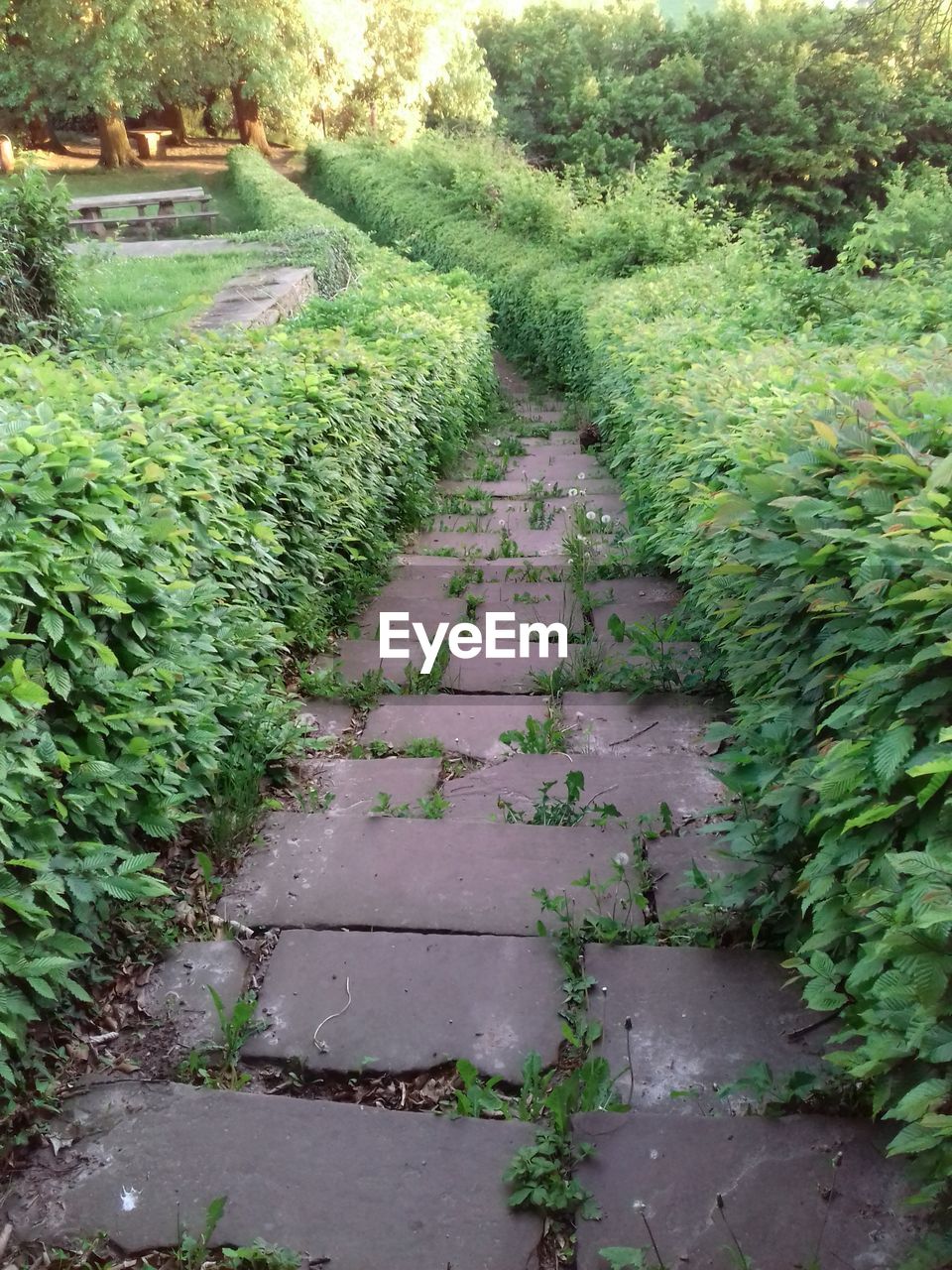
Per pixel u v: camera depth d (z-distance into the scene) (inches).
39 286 293.4
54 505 109.3
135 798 112.3
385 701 177.0
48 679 101.6
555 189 769.6
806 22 1178.0
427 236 834.2
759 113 1168.8
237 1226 80.0
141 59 868.6
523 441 444.5
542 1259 77.7
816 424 110.1
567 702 174.7
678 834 132.4
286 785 147.6
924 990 68.6
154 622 121.4
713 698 172.6
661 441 219.5
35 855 94.4
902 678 84.7
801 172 1157.1
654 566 239.0
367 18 1051.3
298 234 579.2
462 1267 77.1
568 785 138.0
